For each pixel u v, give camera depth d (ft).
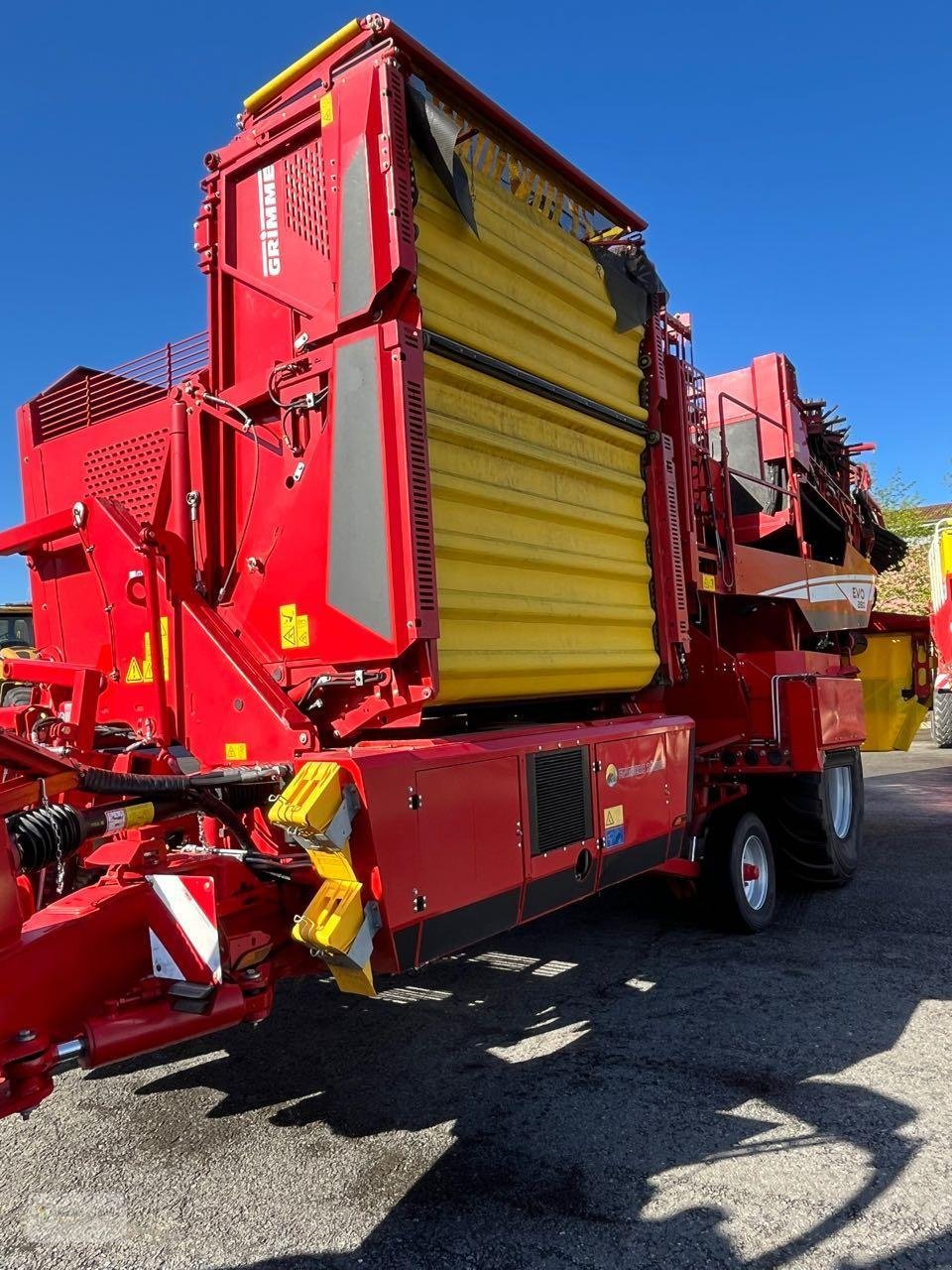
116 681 13.80
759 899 19.04
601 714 16.62
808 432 25.67
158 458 13.96
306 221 12.09
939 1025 13.42
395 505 10.92
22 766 8.68
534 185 14.48
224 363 13.12
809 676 19.03
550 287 14.46
